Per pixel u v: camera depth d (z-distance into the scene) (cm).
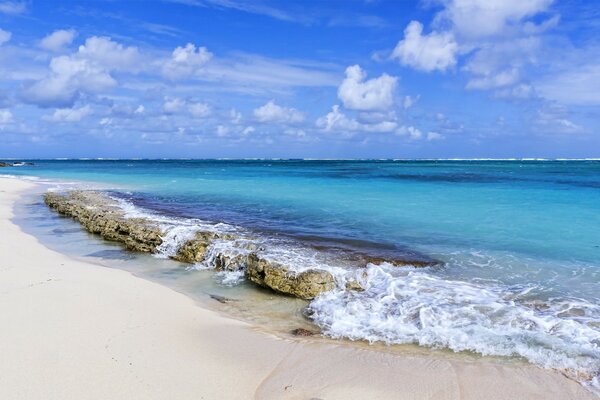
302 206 2525
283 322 902
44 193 3372
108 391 587
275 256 1255
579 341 775
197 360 692
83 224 1997
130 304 923
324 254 1352
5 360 649
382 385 633
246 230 1753
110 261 1389
